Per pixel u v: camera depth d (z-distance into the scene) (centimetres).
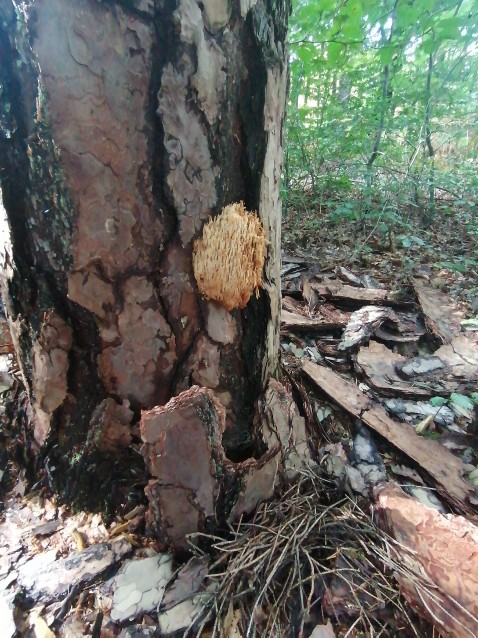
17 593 44
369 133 188
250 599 45
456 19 130
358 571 48
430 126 189
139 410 54
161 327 52
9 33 39
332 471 60
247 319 58
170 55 43
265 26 49
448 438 70
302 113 191
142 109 43
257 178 53
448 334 100
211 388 56
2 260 48
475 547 45
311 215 190
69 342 50
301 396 72
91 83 41
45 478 56
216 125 48
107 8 39
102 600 44
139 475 55
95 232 46
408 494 59
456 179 180
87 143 43
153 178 46
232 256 50
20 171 44
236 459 59
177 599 44
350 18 134
